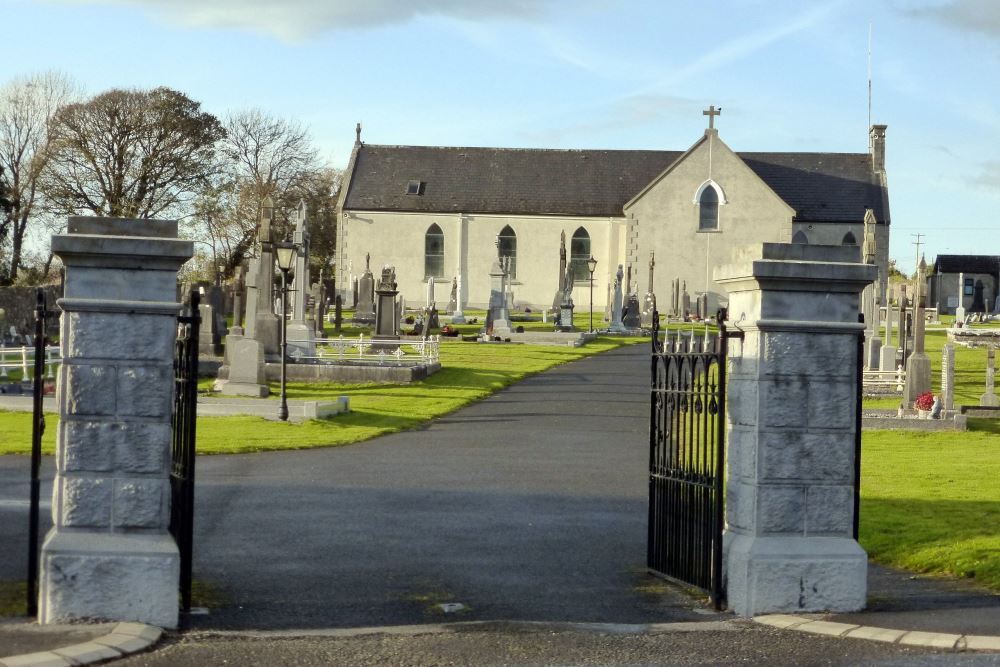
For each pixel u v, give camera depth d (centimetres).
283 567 1234
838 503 1096
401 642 945
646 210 8519
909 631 989
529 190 8919
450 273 8825
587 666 881
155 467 1011
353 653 909
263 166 9381
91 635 936
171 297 1019
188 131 7819
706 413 1149
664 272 8512
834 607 1079
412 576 1206
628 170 9050
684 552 1190
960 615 1059
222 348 4338
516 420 2948
